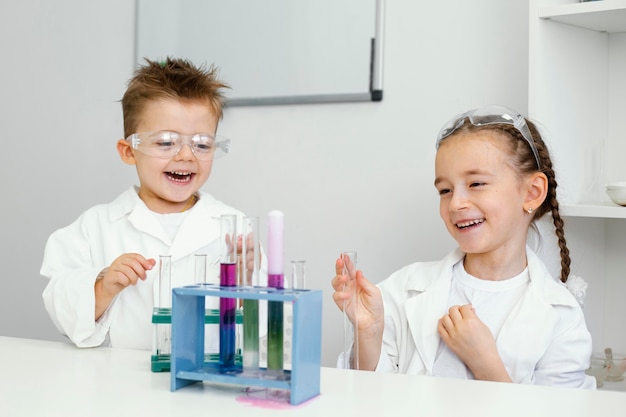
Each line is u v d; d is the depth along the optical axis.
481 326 1.37
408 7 1.85
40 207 2.34
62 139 2.31
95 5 2.26
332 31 1.91
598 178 1.67
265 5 1.99
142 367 1.07
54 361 1.11
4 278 2.40
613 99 1.69
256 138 2.04
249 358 0.95
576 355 1.40
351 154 1.93
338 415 0.84
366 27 1.88
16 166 2.38
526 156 1.46
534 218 1.53
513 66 1.73
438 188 1.51
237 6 2.03
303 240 1.99
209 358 1.00
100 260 1.52
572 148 1.61
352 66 1.89
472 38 1.78
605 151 1.69
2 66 2.40
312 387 0.91
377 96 1.87
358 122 1.91
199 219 1.54
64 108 2.31
